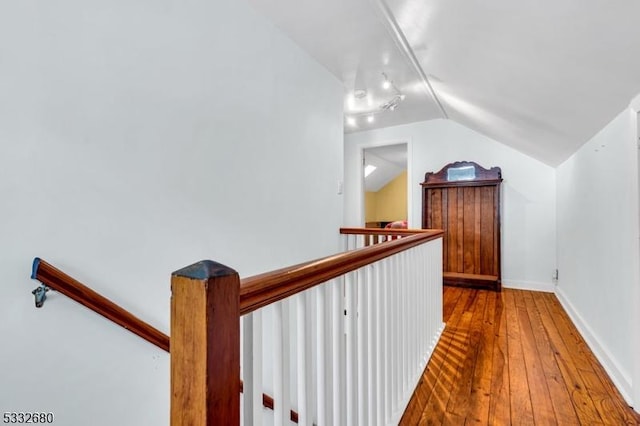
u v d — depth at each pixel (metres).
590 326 2.48
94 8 1.23
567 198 3.27
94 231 1.23
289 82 2.30
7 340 1.02
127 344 1.31
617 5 0.97
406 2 1.58
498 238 4.01
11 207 1.03
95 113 1.23
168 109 1.49
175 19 1.52
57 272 1.07
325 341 0.97
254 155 1.99
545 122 2.42
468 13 1.39
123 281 1.32
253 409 0.73
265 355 1.70
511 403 1.75
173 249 1.51
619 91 1.53
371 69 2.73
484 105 2.71
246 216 1.93
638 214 1.68
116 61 1.29
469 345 2.46
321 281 0.92
